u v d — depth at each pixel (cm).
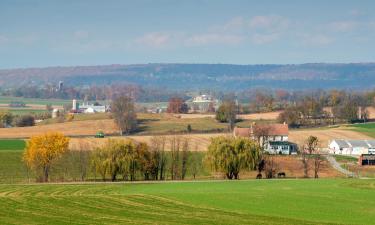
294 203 18762
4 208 16988
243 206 18000
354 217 16075
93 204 17975
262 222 15125
